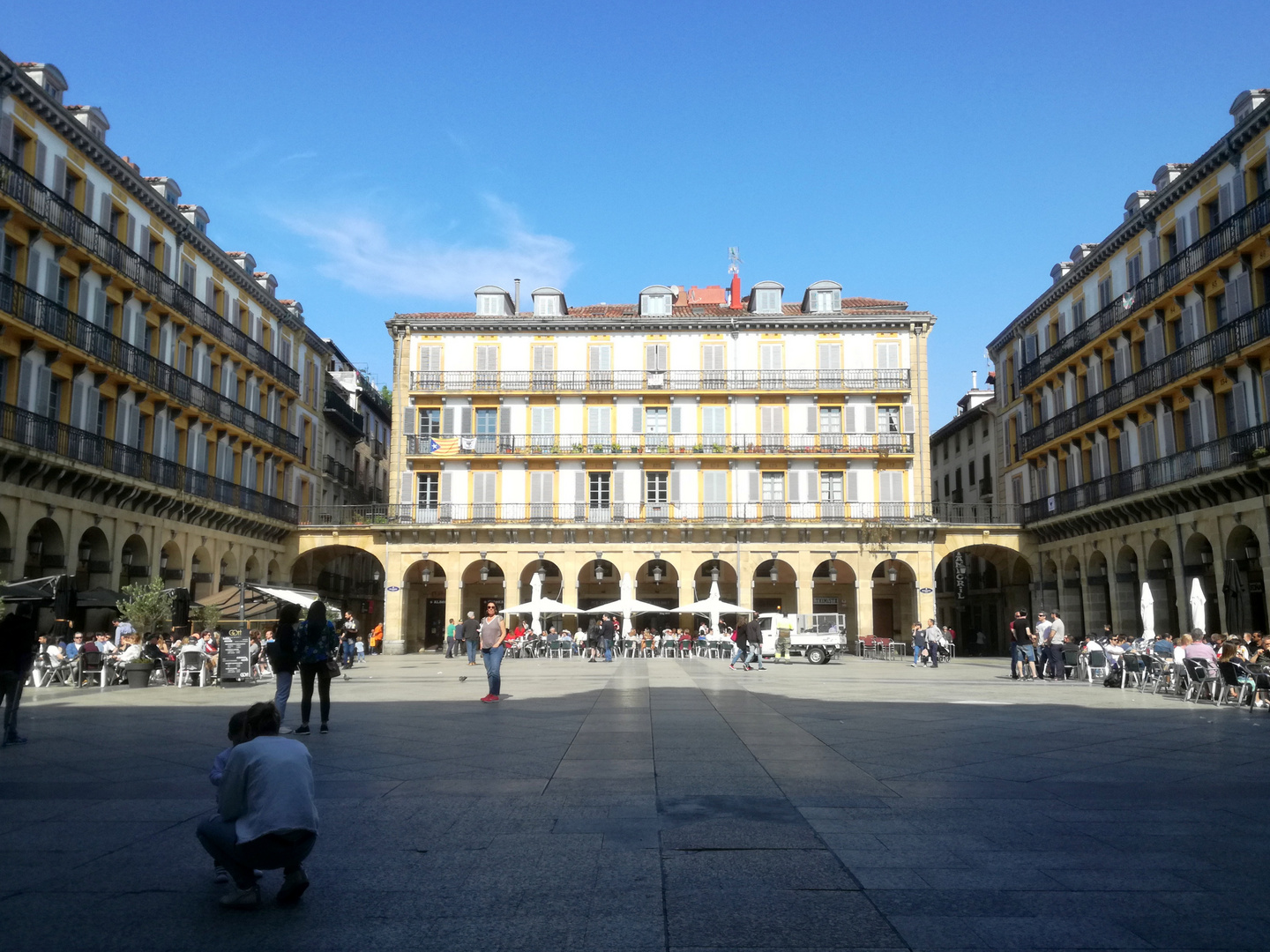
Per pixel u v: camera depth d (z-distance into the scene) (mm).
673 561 52625
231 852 5840
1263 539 31875
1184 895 6117
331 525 52500
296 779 5914
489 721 15578
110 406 35031
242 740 6383
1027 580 55031
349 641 36250
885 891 6152
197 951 5160
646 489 53906
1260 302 32375
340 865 6809
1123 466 41594
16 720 13039
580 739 13281
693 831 7750
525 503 53344
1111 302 41812
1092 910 5812
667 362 54812
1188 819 8234
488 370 54844
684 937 5332
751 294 57969
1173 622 39188
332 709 17812
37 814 8547
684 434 54219
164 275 38312
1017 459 54000
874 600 58125
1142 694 22297
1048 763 11203
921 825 7965
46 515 30812
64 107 32125
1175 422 37312
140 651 25344
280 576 51594
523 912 5762
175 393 38781
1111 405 41875
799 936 5340
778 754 11867
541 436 54250
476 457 53531
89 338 32969
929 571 52125
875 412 54219
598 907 5848
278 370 50438
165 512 38688
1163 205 38094
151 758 11750
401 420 54438
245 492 45938
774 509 53281
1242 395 33094
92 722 15820
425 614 57625
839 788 9570
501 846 7289
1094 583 45125
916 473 53656
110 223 35281
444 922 5602
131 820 8305
